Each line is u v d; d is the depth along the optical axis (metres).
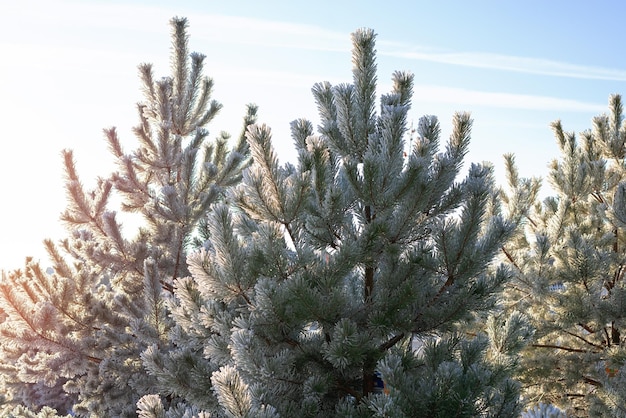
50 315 7.41
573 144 11.00
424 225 4.82
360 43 4.84
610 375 8.95
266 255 4.45
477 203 4.46
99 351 7.96
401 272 4.74
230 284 4.52
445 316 4.60
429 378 4.09
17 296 7.36
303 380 4.67
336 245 4.93
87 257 8.80
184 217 9.12
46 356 7.78
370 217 4.82
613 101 10.80
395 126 4.39
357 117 4.91
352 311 4.75
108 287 11.25
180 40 10.91
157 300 7.74
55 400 11.38
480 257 4.49
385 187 4.43
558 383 9.55
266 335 4.59
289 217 4.52
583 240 8.87
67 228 9.13
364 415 4.29
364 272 5.11
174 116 10.93
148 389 7.52
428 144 4.59
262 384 4.32
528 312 10.12
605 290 10.16
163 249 9.40
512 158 11.55
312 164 4.51
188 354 5.02
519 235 10.34
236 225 5.01
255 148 4.41
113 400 7.74
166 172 10.27
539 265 9.36
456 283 4.64
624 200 8.98
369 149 4.61
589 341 9.95
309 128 5.34
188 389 4.91
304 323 4.69
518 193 10.34
